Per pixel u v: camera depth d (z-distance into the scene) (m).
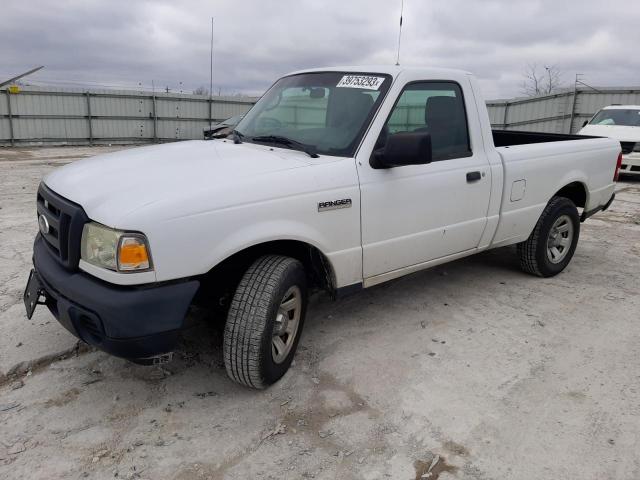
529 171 4.61
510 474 2.57
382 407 3.07
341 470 2.58
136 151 3.66
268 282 2.97
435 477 2.55
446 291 4.83
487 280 5.15
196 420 2.92
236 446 2.72
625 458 2.69
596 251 6.28
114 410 2.98
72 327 2.76
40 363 3.44
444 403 3.12
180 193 2.71
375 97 3.61
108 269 2.60
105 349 2.67
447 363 3.56
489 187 4.25
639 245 6.57
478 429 2.89
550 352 3.75
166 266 2.62
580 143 5.26
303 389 3.22
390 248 3.66
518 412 3.05
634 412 3.07
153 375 3.34
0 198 8.84
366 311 4.36
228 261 3.13
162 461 2.60
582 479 2.55
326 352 3.67
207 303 3.24
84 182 2.96
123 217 2.55
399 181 3.59
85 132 22.91
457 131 4.09
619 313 4.44
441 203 3.90
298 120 3.85
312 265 3.46
